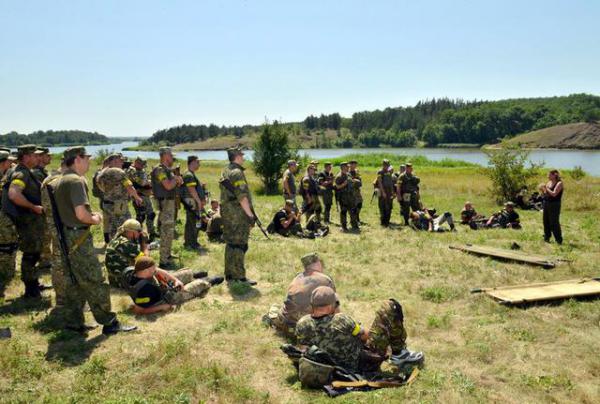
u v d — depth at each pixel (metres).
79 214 5.06
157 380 4.52
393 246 10.90
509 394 4.43
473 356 5.22
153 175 8.43
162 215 8.49
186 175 10.14
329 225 14.17
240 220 7.62
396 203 19.47
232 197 7.57
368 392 4.36
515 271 8.66
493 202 19.86
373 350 4.95
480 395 4.38
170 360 4.88
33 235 6.52
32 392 4.25
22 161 6.48
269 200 21.56
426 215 13.45
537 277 8.30
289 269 8.84
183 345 5.15
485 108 196.75
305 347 4.80
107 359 4.88
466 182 27.92
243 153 7.72
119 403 4.04
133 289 6.31
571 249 10.53
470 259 9.59
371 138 189.00
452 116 186.50
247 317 6.25
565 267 8.84
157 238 11.22
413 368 4.89
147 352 5.04
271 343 5.46
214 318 6.18
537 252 10.28
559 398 4.36
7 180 6.71
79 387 4.34
